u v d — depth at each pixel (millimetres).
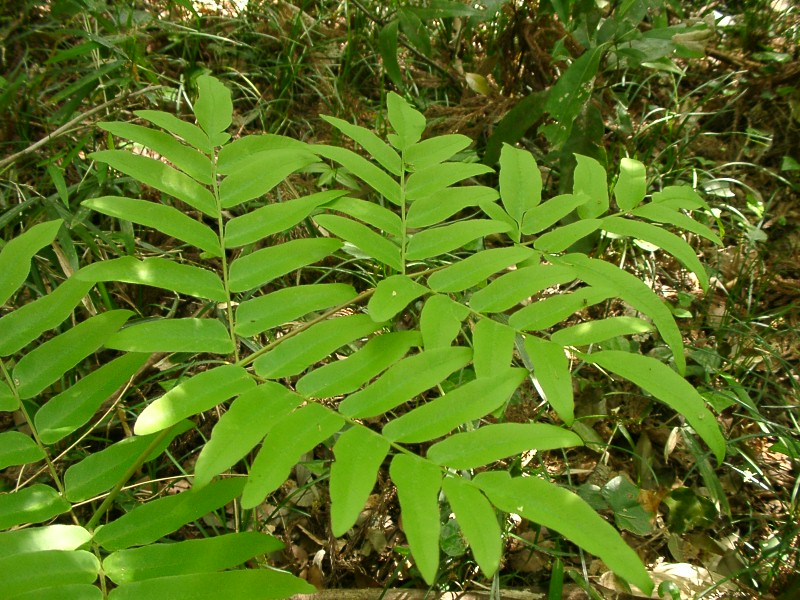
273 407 1129
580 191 1562
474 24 2766
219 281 1339
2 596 1008
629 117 2873
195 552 1104
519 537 1851
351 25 3395
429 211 1475
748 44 3307
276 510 1881
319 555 1938
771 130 3154
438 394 2135
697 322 2547
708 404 2223
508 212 1515
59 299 1292
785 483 2170
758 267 2670
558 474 2125
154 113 1498
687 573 1912
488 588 1820
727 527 2053
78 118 2258
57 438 1215
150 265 1295
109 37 2660
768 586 1878
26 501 1172
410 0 3242
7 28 2844
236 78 3146
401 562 1868
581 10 2580
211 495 1179
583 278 1365
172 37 3184
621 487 2004
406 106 1673
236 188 1439
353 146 2793
